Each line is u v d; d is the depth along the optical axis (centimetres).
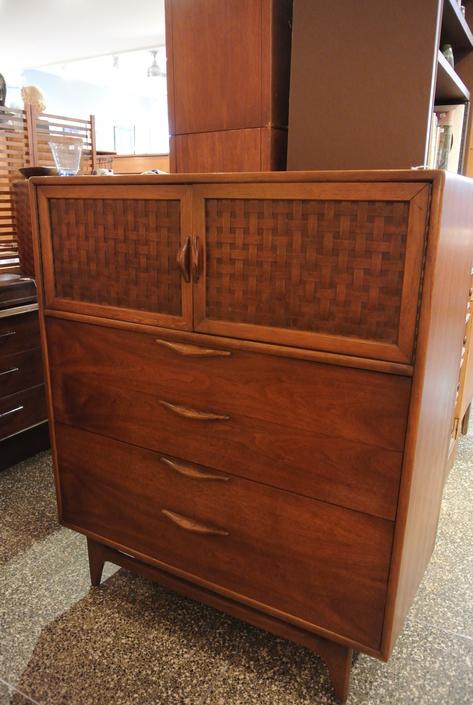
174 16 132
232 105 129
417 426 92
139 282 116
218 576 124
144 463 128
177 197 105
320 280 94
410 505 98
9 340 203
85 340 128
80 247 123
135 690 120
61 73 739
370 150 116
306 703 117
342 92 116
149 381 120
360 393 95
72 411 137
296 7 117
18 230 233
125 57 646
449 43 185
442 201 82
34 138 235
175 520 125
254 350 104
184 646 132
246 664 127
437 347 97
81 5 464
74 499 145
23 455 223
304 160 124
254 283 101
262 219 97
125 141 870
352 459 99
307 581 111
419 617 142
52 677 123
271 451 108
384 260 88
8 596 148
